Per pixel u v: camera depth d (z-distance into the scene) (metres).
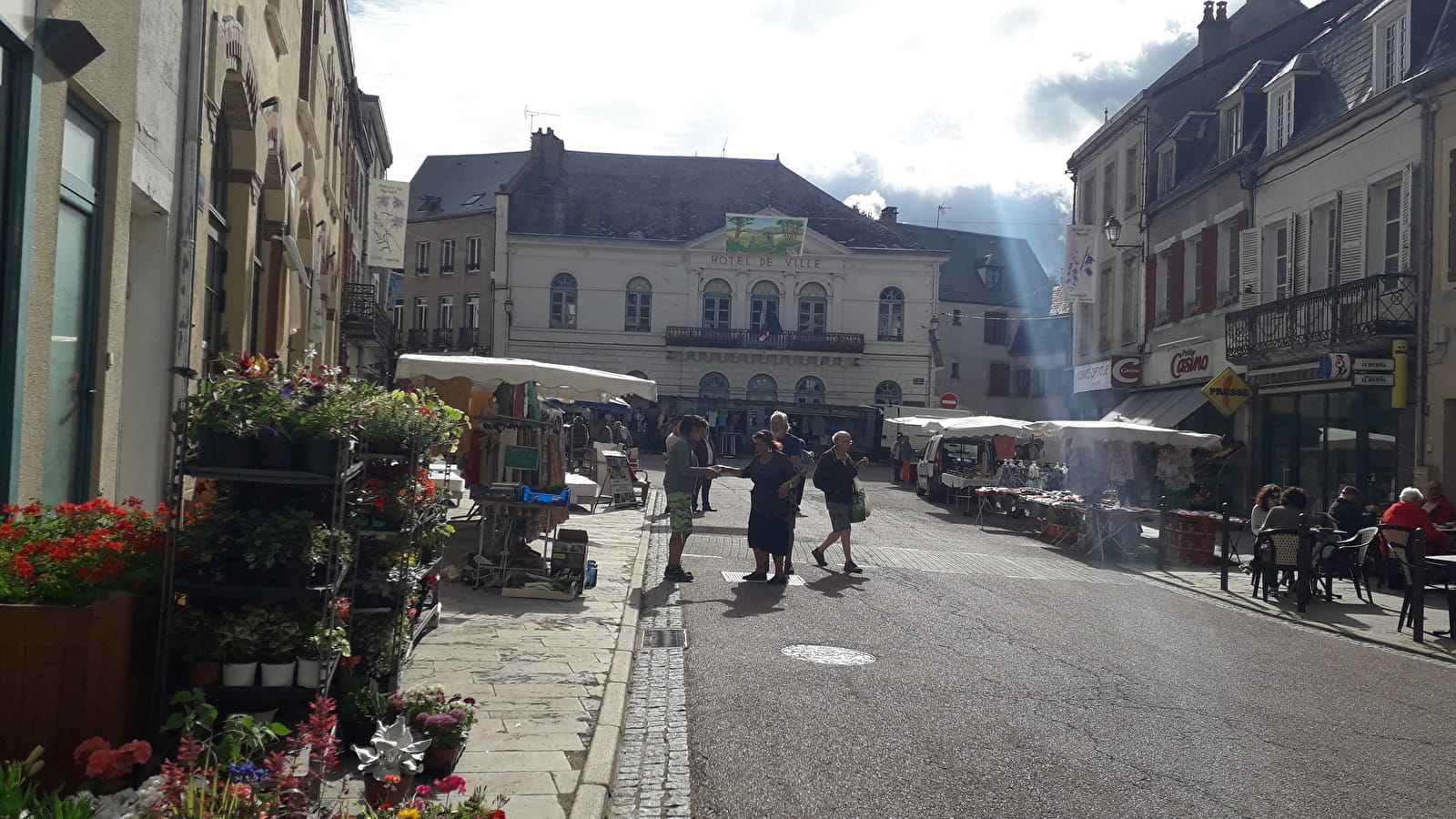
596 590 11.64
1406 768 6.45
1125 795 5.74
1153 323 30.14
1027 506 21.62
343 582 6.10
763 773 5.96
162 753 5.17
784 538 12.95
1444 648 10.73
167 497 5.45
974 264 68.44
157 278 9.68
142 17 8.50
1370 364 18.50
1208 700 7.98
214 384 5.59
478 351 60.25
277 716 5.58
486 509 11.48
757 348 55.94
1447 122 17.88
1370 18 20.53
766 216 56.47
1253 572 13.91
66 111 7.03
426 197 65.00
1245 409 24.62
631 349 56.69
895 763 6.18
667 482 12.99
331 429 5.61
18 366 6.27
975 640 9.95
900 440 37.47
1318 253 22.12
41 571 5.14
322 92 20.53
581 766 5.82
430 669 7.75
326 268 22.50
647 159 61.47
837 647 9.38
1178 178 29.30
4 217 6.20
